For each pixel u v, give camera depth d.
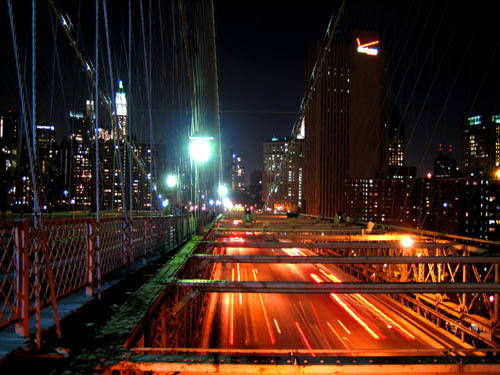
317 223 27.59
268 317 16.12
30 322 4.50
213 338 13.53
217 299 19.16
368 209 109.38
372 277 18.58
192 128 22.55
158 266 8.73
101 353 3.70
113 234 6.98
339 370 3.32
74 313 4.95
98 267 5.93
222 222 30.67
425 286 6.40
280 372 3.30
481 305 11.86
